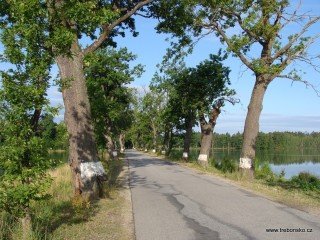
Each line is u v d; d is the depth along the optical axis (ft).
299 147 381.60
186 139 129.39
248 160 64.85
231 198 40.98
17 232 23.16
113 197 41.52
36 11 22.89
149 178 64.13
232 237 24.75
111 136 136.15
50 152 22.54
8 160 20.72
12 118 20.94
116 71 121.19
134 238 24.57
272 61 63.10
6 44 21.71
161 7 59.72
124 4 54.54
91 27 30.63
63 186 49.21
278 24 62.03
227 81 104.58
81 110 41.37
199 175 70.08
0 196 20.27
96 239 24.11
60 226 26.89
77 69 41.55
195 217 31.04
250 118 65.16
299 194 43.98
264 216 31.14
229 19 69.72
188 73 104.32
